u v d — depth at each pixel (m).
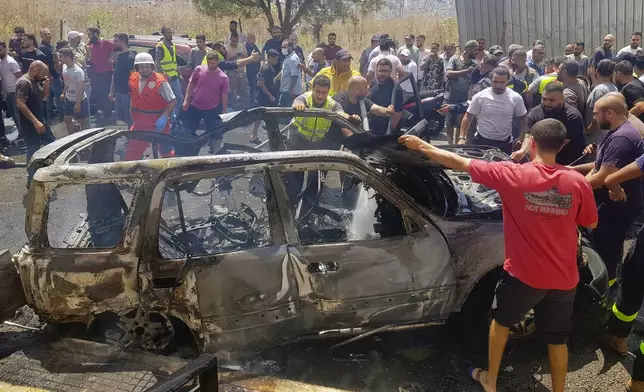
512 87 7.49
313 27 15.28
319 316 3.49
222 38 19.30
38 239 3.18
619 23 12.70
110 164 3.22
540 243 3.09
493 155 5.19
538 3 13.14
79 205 4.44
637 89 6.00
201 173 3.30
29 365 3.23
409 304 3.60
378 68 6.98
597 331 4.15
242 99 11.69
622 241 4.60
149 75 7.10
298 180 4.14
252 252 3.37
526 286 3.18
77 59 11.43
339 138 5.46
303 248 3.45
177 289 3.25
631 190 4.36
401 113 7.05
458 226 3.78
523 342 4.08
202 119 8.61
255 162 3.39
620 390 3.62
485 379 3.48
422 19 22.75
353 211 4.18
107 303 3.22
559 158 5.31
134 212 3.21
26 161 8.38
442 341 4.07
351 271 3.48
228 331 3.33
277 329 3.44
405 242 3.59
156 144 4.64
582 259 3.77
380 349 3.97
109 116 11.48
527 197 3.09
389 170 4.32
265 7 14.11
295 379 3.64
